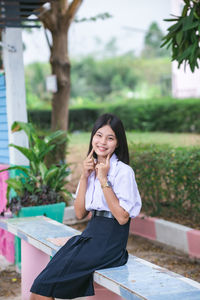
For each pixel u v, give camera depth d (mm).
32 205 4637
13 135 4992
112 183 2861
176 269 4598
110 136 2914
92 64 52750
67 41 8117
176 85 26016
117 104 25797
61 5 7879
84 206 3082
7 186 5090
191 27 4203
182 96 25781
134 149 6129
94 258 2791
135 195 2852
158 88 44812
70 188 7441
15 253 4754
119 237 2875
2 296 4012
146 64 49938
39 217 4391
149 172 5633
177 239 5137
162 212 5840
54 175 4883
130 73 50781
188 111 20906
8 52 4906
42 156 4863
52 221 4199
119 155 2988
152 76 49344
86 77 52875
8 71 4938
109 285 2615
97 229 2895
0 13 4266
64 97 8141
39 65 49188
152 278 2625
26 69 49000
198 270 4559
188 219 5602
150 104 22422
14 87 4949
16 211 4531
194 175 5301
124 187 2805
